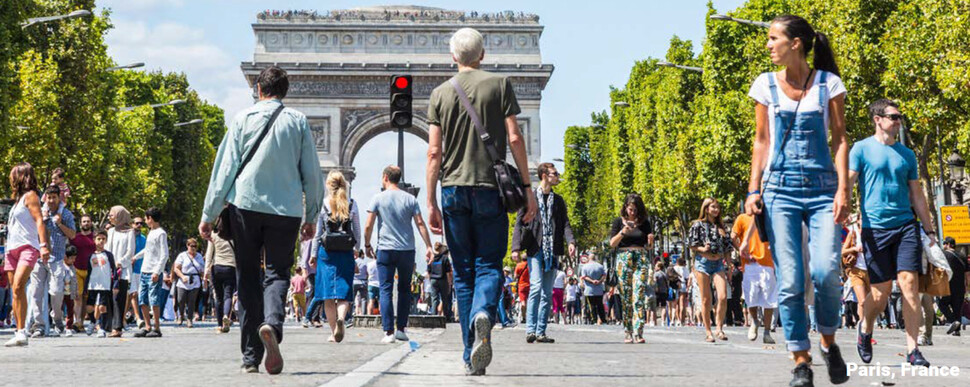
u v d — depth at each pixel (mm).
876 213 14461
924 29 44781
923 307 23188
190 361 13805
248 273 11695
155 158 98188
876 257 14477
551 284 21234
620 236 21188
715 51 67562
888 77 46281
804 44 9820
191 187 108000
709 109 68500
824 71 9922
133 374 11375
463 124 11203
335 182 20500
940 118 45031
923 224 14516
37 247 20016
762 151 9938
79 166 69688
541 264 21047
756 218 9914
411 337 22938
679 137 80312
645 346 19469
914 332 14305
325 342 20297
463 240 11227
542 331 21031
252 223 11633
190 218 107750
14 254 19891
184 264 35625
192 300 35656
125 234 26000
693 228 22984
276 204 11664
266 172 11711
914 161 14562
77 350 17500
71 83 67812
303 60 121062
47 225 26344
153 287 25766
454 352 15555
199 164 110250
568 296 67500
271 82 12094
